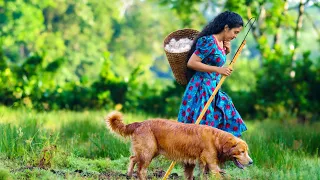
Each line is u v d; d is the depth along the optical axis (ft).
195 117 31.32
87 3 162.50
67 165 34.14
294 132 49.96
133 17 186.80
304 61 73.67
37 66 77.00
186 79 32.78
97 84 77.10
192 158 29.09
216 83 31.86
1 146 36.22
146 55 186.80
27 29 134.00
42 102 73.97
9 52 141.69
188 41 32.89
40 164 33.27
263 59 74.84
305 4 83.76
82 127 49.21
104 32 166.50
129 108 75.92
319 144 45.47
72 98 74.90
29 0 134.92
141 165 29.35
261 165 36.09
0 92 72.84
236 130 31.86
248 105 74.49
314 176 31.63
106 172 33.53
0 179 28.94
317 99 72.90
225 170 34.14
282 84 73.36
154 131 29.37
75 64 155.22
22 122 46.73
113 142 39.81
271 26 83.46
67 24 159.53
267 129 53.62
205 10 89.51
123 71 172.76
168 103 75.25
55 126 52.21
